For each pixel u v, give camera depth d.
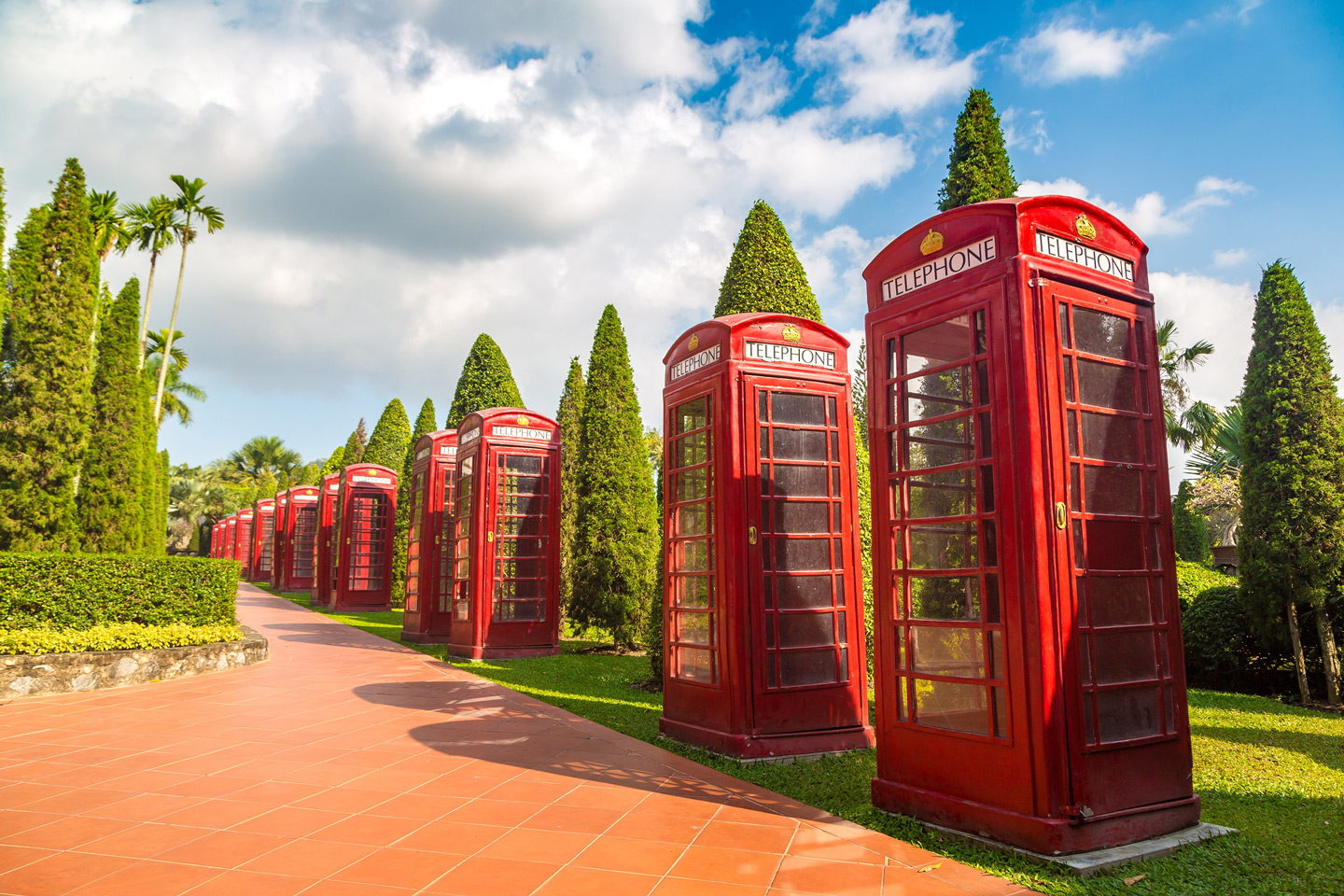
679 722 6.36
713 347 6.41
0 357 11.61
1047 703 3.67
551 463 12.38
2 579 8.95
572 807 4.53
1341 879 3.37
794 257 8.91
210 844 3.94
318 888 3.39
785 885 3.39
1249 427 8.62
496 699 8.17
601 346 14.03
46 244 11.72
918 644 4.38
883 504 4.66
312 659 11.44
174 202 23.70
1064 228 4.21
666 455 7.08
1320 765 5.43
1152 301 4.54
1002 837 3.76
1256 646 8.89
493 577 11.65
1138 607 4.15
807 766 5.61
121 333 13.41
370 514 21.31
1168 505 4.38
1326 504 7.91
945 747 4.13
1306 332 8.33
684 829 4.14
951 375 4.35
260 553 39.16
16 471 10.98
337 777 5.21
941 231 4.44
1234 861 3.60
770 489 6.21
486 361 18.16
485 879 3.47
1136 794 3.88
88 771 5.37
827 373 6.60
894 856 3.73
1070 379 4.07
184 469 56.50
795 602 6.20
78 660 8.70
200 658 9.90
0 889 3.36
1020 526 3.84
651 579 13.27
